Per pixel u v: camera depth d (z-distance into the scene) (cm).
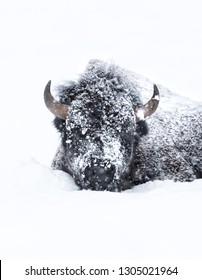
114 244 1241
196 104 2528
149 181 2052
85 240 1258
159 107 2408
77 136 1791
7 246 1249
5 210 1452
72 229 1311
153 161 2194
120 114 1805
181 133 2342
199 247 1229
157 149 2239
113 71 1945
